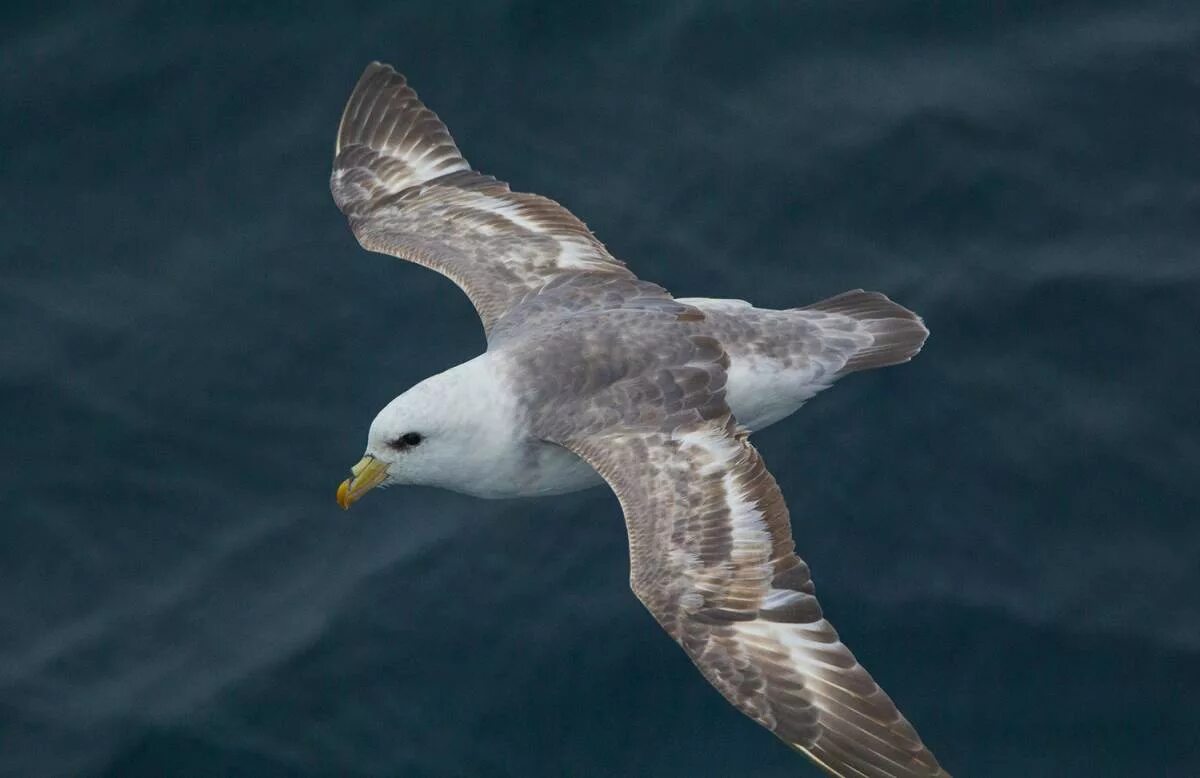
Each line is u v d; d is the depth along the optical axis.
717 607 14.86
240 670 19.98
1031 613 19.97
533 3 24.97
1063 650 19.70
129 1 25.08
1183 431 21.30
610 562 20.61
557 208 19.00
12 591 20.84
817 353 17.44
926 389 21.81
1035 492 20.94
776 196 23.53
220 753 19.34
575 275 18.08
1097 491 20.89
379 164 19.86
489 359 16.73
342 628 20.23
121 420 22.08
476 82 24.44
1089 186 23.52
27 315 22.89
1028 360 22.02
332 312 22.89
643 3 25.06
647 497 15.48
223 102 24.38
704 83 24.50
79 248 23.42
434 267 18.62
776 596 14.88
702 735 19.33
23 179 23.88
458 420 16.47
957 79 24.44
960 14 25.03
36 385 22.31
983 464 21.17
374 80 20.25
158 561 21.08
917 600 20.11
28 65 24.61
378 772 19.16
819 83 24.48
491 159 23.80
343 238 23.47
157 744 19.42
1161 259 22.75
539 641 20.00
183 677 20.00
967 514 20.80
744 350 17.08
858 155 23.81
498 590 20.45
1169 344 22.00
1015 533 20.64
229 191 23.81
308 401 22.20
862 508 20.91
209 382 22.34
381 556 20.89
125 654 20.27
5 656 20.28
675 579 14.98
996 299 22.52
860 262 23.00
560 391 16.47
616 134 24.11
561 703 19.58
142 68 24.55
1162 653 19.61
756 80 24.53
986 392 21.73
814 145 23.94
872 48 24.86
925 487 21.03
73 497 21.52
